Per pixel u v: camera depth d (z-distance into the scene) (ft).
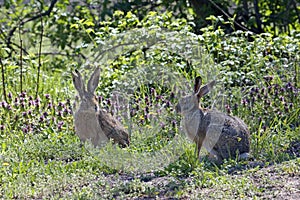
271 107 42.98
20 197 32.60
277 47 51.62
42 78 54.54
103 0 67.41
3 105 43.42
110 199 31.73
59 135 41.32
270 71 48.52
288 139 40.11
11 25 68.33
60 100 48.49
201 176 34.09
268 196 31.19
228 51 50.90
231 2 68.03
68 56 67.41
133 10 65.00
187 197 31.78
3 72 50.70
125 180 34.91
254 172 34.60
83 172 35.60
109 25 59.98
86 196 31.89
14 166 36.52
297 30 58.90
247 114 42.24
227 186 32.53
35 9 69.21
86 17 65.57
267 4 65.77
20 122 43.11
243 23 64.13
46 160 38.86
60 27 67.31
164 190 32.91
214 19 52.80
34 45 68.59
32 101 44.24
